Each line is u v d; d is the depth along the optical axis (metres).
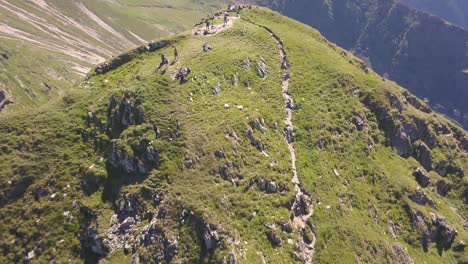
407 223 82.75
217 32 109.19
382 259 70.94
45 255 62.91
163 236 58.12
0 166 72.88
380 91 103.25
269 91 91.12
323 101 94.44
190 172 65.31
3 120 79.56
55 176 71.19
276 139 79.62
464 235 89.44
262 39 108.50
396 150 97.56
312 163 79.38
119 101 78.00
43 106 83.69
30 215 67.19
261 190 67.94
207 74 85.81
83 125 78.12
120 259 58.09
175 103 76.06
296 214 68.62
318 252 64.81
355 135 91.06
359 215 75.94
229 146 70.38
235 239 58.16
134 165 67.88
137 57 96.75
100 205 65.62
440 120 118.12
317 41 121.56
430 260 79.88
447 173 104.75
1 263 63.34
